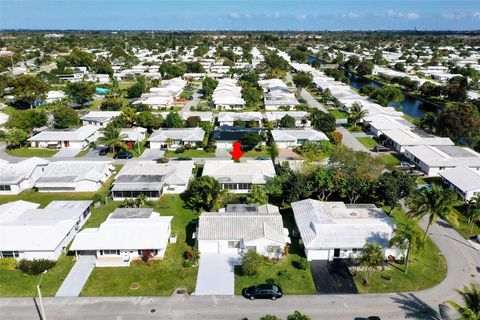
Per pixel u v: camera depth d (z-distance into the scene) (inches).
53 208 2659.9
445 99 6963.6
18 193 3152.1
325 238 2253.9
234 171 3218.5
